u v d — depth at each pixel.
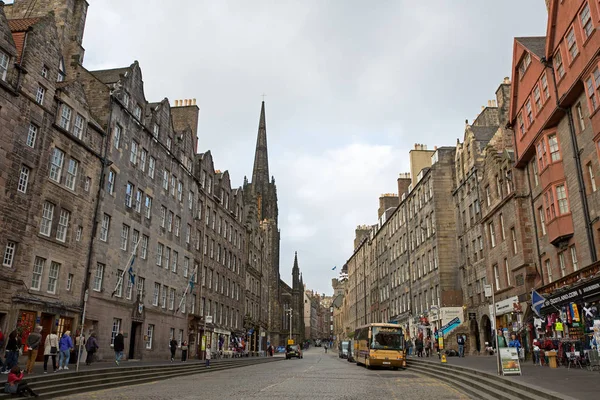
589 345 21.61
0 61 23.36
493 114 47.91
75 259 28.69
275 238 106.62
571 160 25.06
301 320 149.25
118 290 33.59
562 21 25.47
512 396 14.21
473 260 42.75
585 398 11.19
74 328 28.27
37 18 27.09
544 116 27.62
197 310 48.56
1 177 22.97
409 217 60.12
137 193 37.06
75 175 29.19
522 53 30.78
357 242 103.19
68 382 18.31
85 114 30.17
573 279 22.80
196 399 15.29
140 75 38.34
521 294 31.27
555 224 26.02
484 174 39.12
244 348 63.66
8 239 23.38
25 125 24.72
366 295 88.38
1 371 18.77
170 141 44.12
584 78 23.16
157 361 35.62
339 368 37.28
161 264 40.91
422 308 53.50
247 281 72.06
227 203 61.47
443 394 17.44
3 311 22.91
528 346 30.17
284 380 23.70
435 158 51.53
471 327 42.44
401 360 34.59
